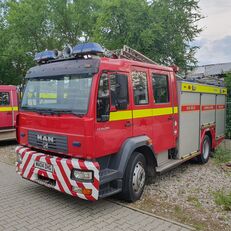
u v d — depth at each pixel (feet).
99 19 52.75
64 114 17.04
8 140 40.93
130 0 49.52
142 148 20.16
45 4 72.74
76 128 16.49
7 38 73.51
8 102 39.70
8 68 76.59
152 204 18.83
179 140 24.47
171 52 50.98
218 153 32.42
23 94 20.36
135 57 21.95
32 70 20.16
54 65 18.72
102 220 16.42
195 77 32.17
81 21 74.08
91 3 74.69
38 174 18.63
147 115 20.40
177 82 24.38
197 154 27.96
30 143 19.52
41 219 16.49
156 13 49.83
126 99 18.30
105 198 19.65
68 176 16.71
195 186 22.47
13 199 19.42
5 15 79.05
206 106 29.68
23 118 20.02
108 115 17.03
